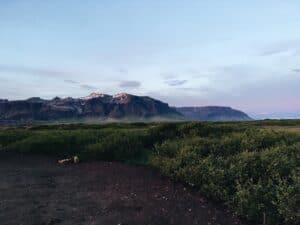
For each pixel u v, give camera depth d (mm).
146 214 11727
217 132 22891
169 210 12203
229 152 17688
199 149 18266
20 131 35531
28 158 23938
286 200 11391
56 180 17062
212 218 11617
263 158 14953
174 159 17453
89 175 18000
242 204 11844
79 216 11516
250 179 13391
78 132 29328
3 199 13641
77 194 14289
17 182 16641
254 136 19375
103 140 24891
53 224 10781
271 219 11211
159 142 23344
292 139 19312
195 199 13555
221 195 13141
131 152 22219
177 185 15508
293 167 14234
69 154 24797
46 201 13305
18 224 10781
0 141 30375
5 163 22094
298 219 10844
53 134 29531
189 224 10977
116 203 12891
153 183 15875
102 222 10938
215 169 14891
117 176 17453
